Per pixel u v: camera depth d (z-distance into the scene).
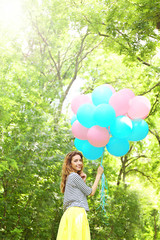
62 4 17.11
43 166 12.26
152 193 23.00
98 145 4.71
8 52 13.98
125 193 18.64
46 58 21.52
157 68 12.51
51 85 19.19
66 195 3.85
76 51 21.53
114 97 4.68
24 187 12.05
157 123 16.77
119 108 4.64
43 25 21.20
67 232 3.62
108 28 11.23
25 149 11.85
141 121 4.83
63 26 19.08
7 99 9.89
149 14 9.30
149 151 23.09
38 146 11.96
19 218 12.98
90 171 15.45
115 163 23.64
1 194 12.61
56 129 14.65
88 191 3.89
